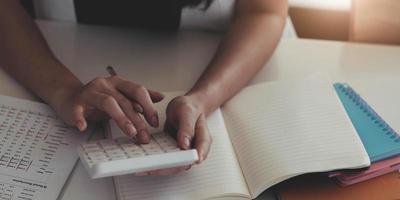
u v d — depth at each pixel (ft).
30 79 3.39
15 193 2.76
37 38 3.66
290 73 3.76
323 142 3.02
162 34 4.16
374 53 4.05
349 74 3.78
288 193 2.85
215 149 3.00
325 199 2.83
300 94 3.39
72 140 3.08
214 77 3.35
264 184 2.82
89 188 2.84
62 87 3.24
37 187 2.81
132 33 4.14
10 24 3.67
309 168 2.86
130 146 2.81
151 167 2.56
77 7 4.28
